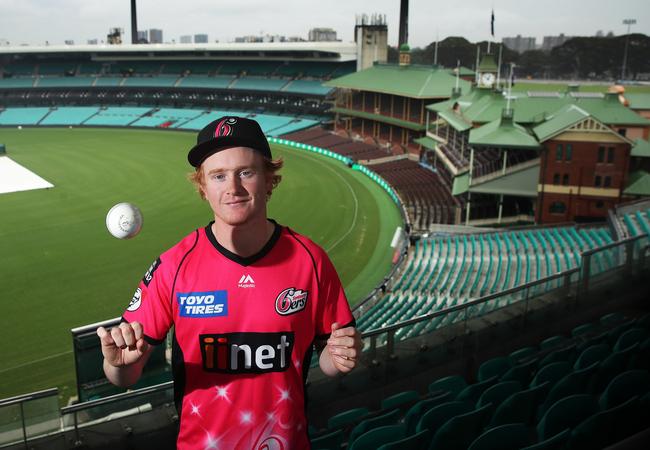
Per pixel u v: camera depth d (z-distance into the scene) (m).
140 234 49.97
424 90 82.50
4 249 46.03
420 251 42.75
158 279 3.23
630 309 16.09
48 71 140.38
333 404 11.88
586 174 44.91
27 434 9.23
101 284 38.88
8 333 31.98
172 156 86.75
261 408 3.19
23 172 75.12
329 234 50.47
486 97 59.53
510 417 9.44
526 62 186.88
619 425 7.98
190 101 127.50
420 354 12.90
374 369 12.23
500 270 34.12
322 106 111.06
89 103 133.00
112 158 85.00
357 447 8.70
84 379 12.17
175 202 60.59
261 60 127.94
